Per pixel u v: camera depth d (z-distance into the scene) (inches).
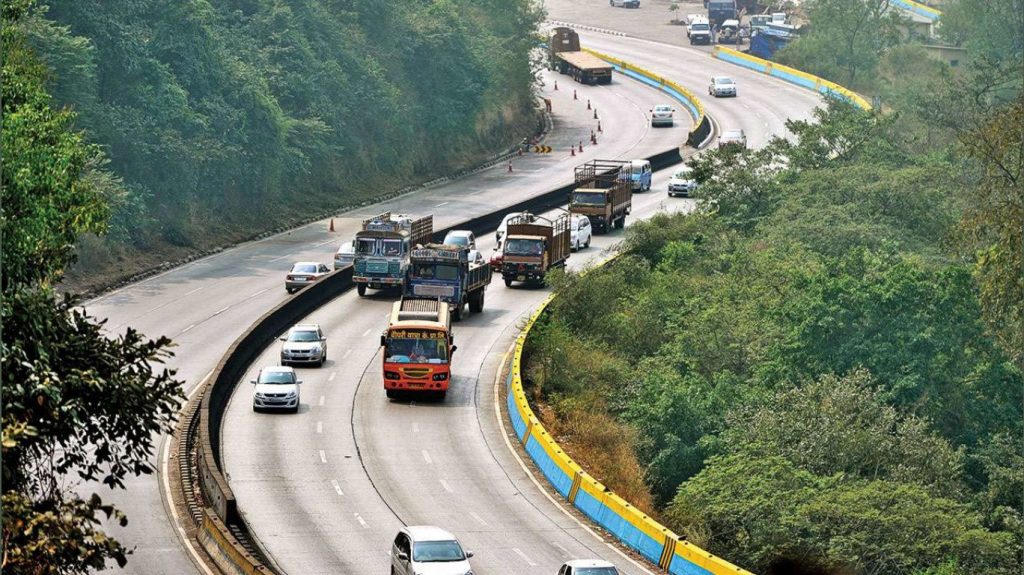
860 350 3545.8
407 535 2341.3
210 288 4859.7
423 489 2989.7
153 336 4156.0
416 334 3627.0
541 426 3250.5
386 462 3169.3
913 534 2598.4
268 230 5949.8
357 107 7047.2
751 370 3799.2
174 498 2886.3
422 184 7204.7
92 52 5447.8
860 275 4094.5
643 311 4392.2
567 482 2979.8
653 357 4128.9
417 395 3686.0
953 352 3489.2
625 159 7706.7
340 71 6993.1
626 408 3700.8
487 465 3176.7
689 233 5339.6
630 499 3085.6
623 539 2669.8
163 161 5477.4
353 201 6648.6
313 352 3914.9
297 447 3245.6
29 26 4977.9
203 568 2482.8
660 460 3314.5
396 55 7593.5
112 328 4227.4
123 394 1764.3
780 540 2647.6
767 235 5147.6
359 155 6958.7
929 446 3063.5
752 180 5629.9
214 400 3378.4
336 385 3769.7
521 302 4763.8
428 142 7598.4
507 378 3836.1
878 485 2733.8
